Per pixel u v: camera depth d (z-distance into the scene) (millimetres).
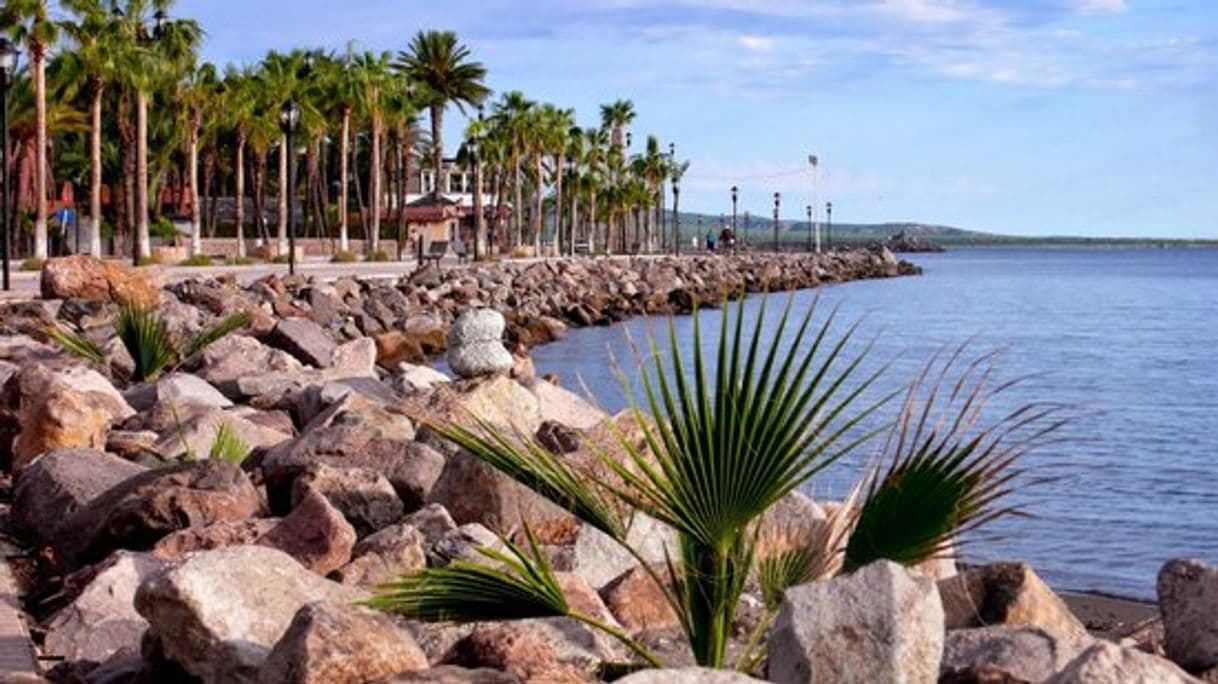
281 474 11562
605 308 63031
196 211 72500
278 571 6973
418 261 68125
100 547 10062
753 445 6195
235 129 89125
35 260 53031
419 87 105188
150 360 20453
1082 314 75188
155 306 30531
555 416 15477
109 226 90688
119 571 8438
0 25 56781
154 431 14336
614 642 7629
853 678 5379
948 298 95250
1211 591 6918
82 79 64000
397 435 12930
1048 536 15508
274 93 82250
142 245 62781
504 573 6445
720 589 6316
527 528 6586
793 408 6332
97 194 62656
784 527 7199
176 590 6570
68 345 21172
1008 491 6266
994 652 6266
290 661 5684
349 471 10961
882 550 6176
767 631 7148
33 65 57906
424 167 136875
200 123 83375
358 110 86688
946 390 31516
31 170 81000
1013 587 7305
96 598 8258
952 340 54094
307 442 11672
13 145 75312
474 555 9094
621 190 145500
